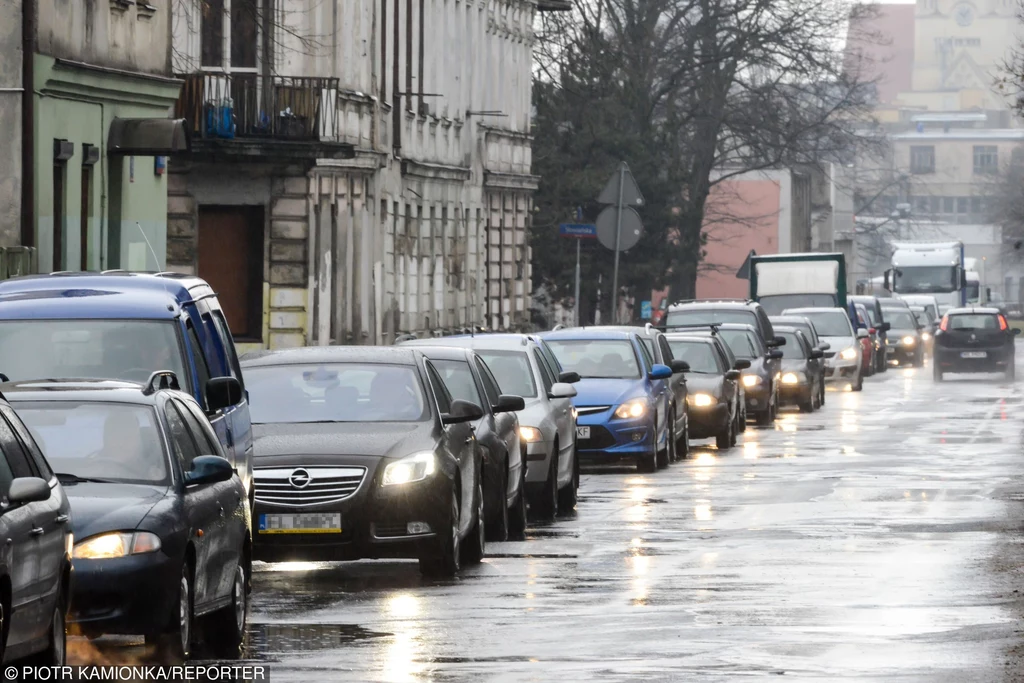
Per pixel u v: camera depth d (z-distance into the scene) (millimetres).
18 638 25625
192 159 106438
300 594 40156
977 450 84000
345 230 117000
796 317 134125
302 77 105812
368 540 41844
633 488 66500
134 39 88000
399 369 46188
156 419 32594
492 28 167625
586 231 106188
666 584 41000
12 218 75688
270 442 42781
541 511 56750
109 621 29438
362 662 30844
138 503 30422
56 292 40688
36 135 76625
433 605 38062
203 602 31797
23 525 26031
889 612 36219
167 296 40750
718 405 86000
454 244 155250
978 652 31375
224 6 106688
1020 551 46688
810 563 44500
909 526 52844
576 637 33438
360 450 42531
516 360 59812
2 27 75562
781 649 31828
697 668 29969
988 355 165375
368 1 122375
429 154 146375
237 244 110375
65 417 32469
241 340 110625
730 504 60156
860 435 95750
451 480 42844
